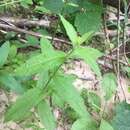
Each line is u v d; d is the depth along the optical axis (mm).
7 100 614
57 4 596
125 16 620
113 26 781
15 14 795
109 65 702
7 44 496
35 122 580
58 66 401
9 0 713
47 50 399
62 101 454
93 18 590
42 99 415
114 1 637
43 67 385
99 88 704
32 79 539
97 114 592
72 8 597
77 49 389
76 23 587
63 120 625
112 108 626
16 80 507
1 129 574
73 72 726
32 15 805
